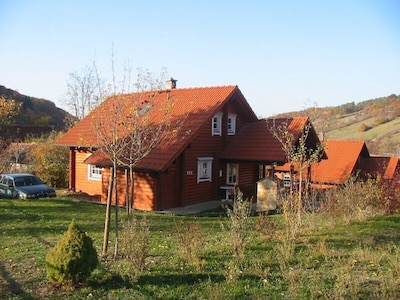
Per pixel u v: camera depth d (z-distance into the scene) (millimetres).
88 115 28406
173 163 20625
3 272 8102
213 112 22078
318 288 7184
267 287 7289
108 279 7543
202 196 22516
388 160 33125
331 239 11133
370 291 7008
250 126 25469
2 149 30781
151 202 19891
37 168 28281
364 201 14945
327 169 31438
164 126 20688
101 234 12172
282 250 9273
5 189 21938
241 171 25406
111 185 9422
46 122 61938
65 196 24547
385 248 10078
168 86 28484
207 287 7164
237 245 9648
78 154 26453
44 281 7562
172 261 8867
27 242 10797
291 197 13266
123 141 11414
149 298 6785
